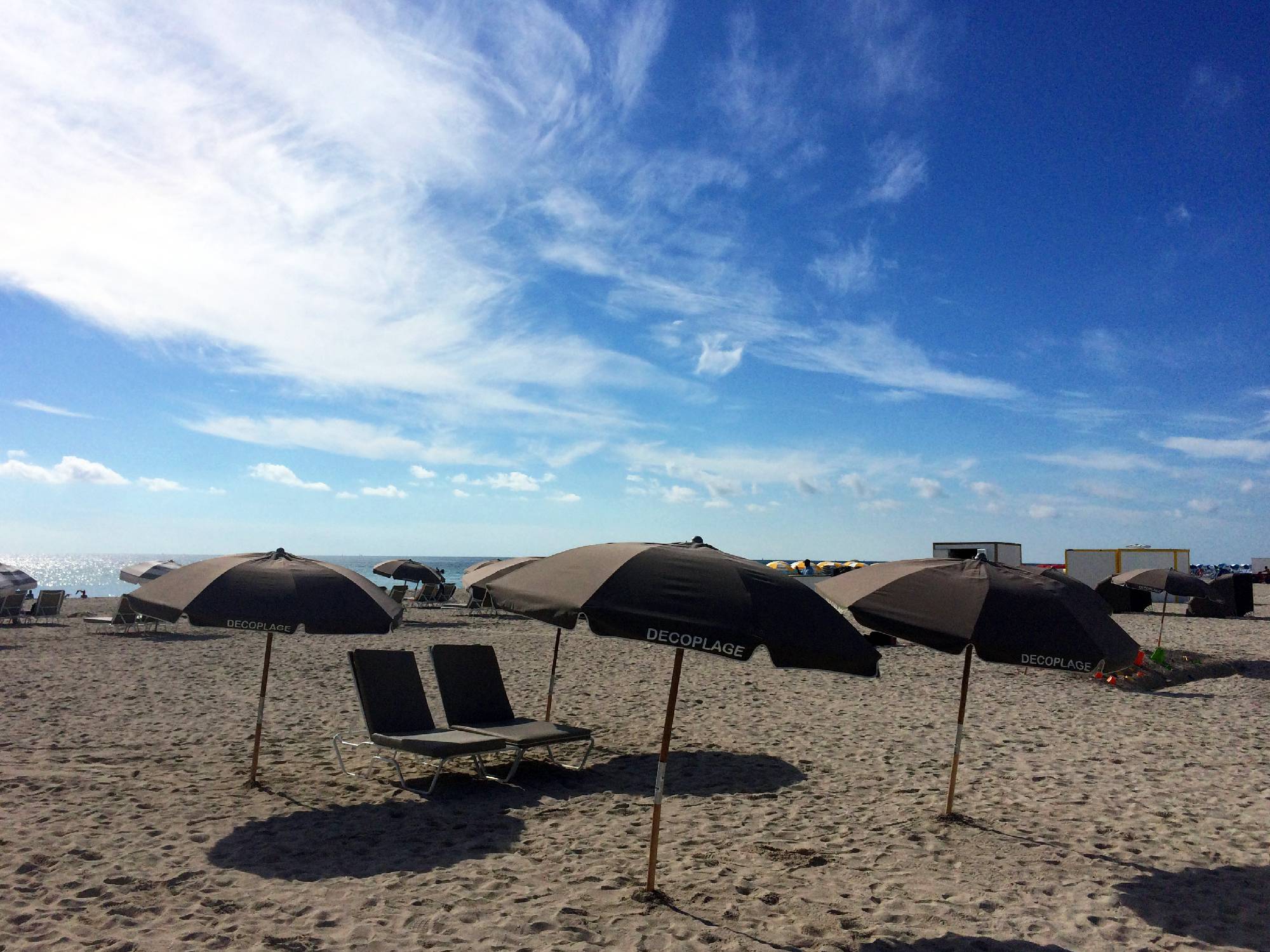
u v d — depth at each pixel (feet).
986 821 20.85
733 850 18.28
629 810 21.09
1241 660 55.42
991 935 14.32
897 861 17.89
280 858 16.96
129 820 18.97
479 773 24.04
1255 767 26.99
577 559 15.53
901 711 36.01
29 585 66.80
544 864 17.10
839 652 13.35
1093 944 14.03
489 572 33.24
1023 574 17.60
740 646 12.89
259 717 22.41
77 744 26.27
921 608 16.55
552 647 57.67
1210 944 14.11
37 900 14.46
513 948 13.20
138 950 12.67
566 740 23.81
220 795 21.24
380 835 18.66
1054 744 30.09
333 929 13.74
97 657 47.09
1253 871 17.60
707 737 30.14
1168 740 31.01
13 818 18.75
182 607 18.15
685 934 13.94
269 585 18.97
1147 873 17.42
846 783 24.32
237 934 13.34
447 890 15.49
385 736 21.97
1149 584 47.88
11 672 40.60
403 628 69.31
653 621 13.17
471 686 25.16
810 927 14.40
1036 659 15.66
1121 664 16.70
